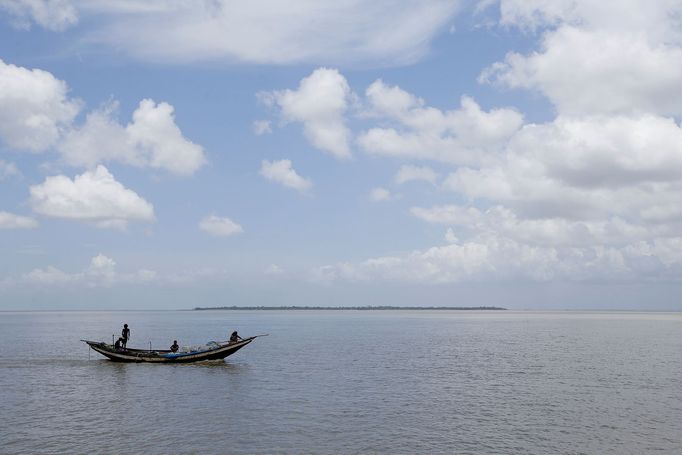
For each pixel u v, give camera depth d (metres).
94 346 57.91
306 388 42.50
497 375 49.34
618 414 33.97
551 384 44.59
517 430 30.25
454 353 69.44
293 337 103.75
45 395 39.84
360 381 45.88
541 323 182.50
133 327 157.00
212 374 49.78
